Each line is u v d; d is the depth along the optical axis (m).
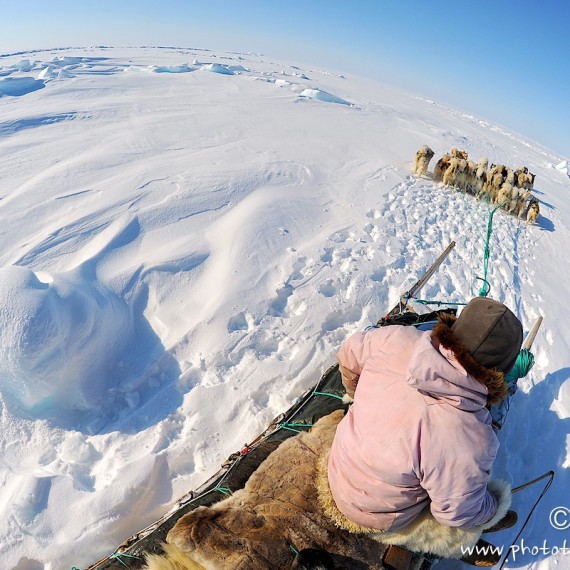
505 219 8.66
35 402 3.14
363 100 23.59
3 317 3.11
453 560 2.54
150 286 4.43
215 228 5.51
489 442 1.69
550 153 30.11
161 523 2.30
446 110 35.50
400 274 5.25
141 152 7.71
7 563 2.45
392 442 1.74
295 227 5.72
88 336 3.46
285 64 47.88
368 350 2.08
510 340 1.63
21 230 5.19
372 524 1.90
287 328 4.20
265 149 8.66
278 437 2.74
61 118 9.41
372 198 7.32
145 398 3.51
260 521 2.00
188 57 34.47
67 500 2.68
